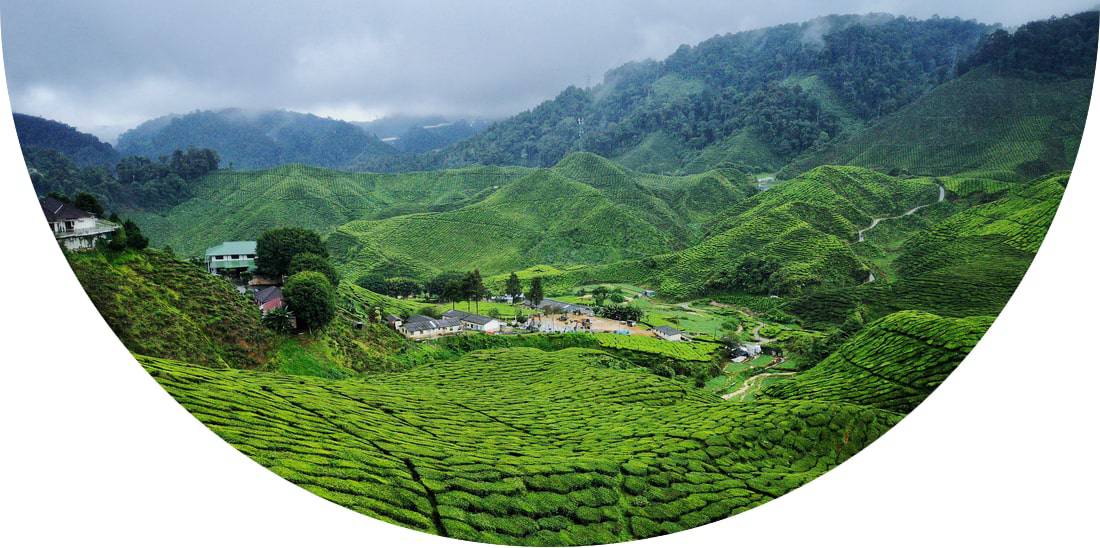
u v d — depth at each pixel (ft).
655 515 61.11
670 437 79.92
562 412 102.47
